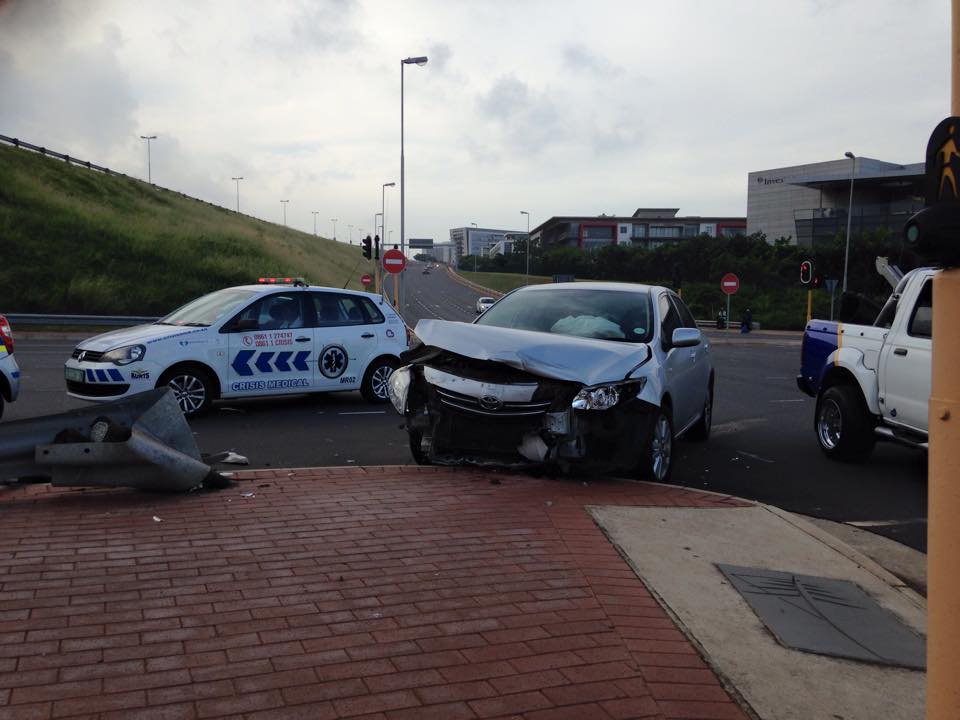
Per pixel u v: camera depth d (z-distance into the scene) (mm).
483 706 3066
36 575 4242
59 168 63656
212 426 9977
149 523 5254
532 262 122312
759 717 3174
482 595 4188
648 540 5273
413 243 42000
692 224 147750
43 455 5613
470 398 6676
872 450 8734
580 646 3637
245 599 4012
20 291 39000
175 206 72375
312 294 11531
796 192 97562
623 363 6684
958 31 2053
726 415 12523
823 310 59312
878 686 3520
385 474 6863
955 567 2020
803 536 5605
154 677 3182
